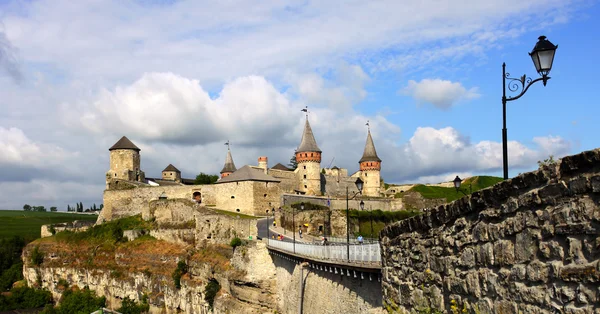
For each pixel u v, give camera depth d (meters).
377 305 29.06
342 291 35.38
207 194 109.56
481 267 13.88
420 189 137.12
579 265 10.55
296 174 128.75
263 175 106.94
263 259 64.94
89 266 104.75
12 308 106.69
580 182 10.66
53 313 98.81
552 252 11.32
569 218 10.87
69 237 116.12
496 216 13.28
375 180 141.25
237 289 67.06
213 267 76.62
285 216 92.12
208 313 75.31
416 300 17.98
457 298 15.04
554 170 11.35
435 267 16.58
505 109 17.41
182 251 91.06
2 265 127.56
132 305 90.31
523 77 17.00
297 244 52.81
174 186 114.12
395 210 112.00
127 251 100.06
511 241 12.66
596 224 10.23
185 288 82.44
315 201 110.00
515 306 12.38
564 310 10.82
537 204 11.81
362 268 29.81
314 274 43.22
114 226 111.94
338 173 143.62
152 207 109.12
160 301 87.69
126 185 123.19
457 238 15.18
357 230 97.25
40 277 114.38
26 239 139.50
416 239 18.11
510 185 12.69
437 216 16.42
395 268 20.23
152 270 92.75
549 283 11.32
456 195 132.00
